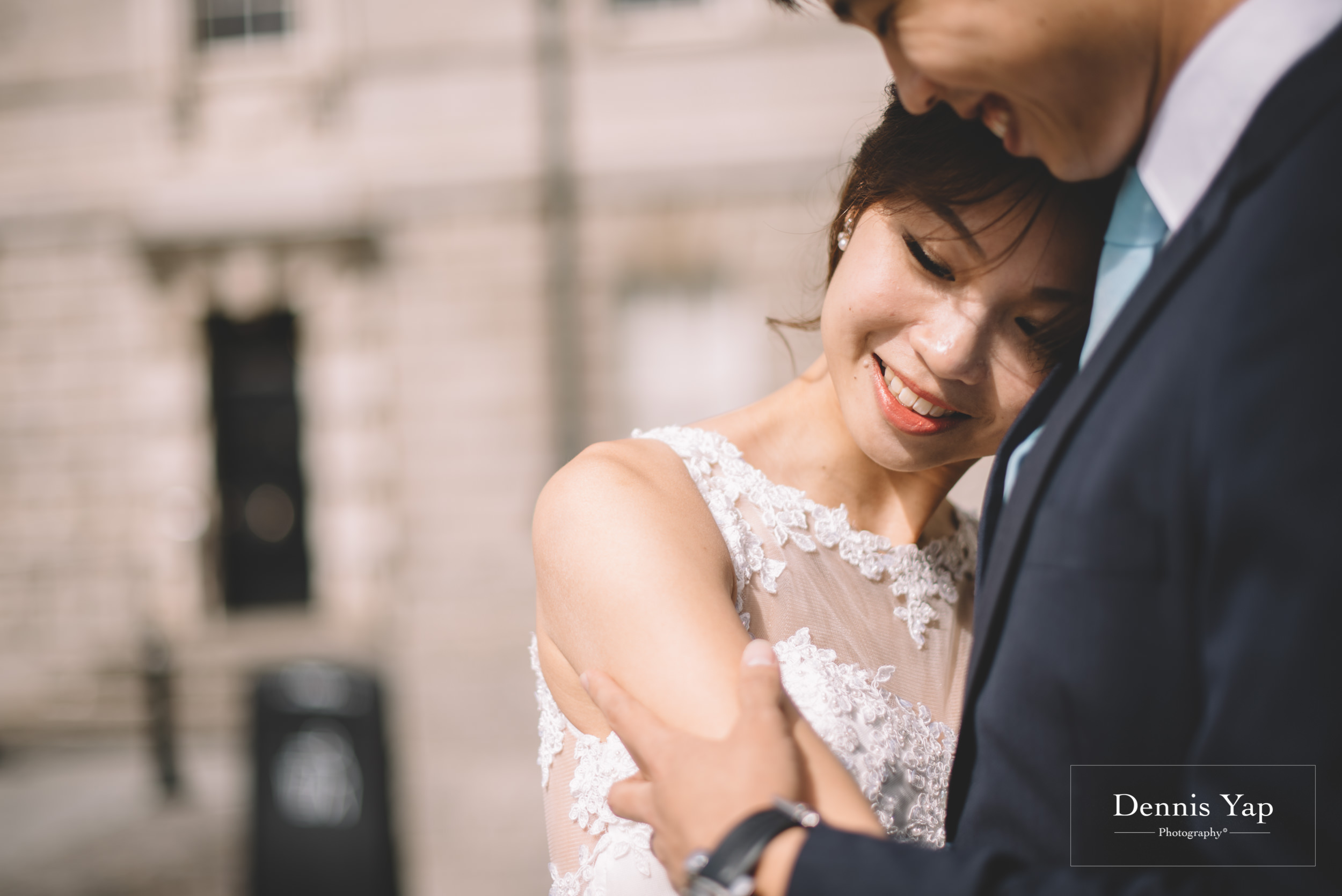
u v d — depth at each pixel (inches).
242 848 202.1
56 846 208.1
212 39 353.1
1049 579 27.0
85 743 285.4
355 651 326.3
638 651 32.2
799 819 26.2
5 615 346.0
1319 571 21.3
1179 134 26.3
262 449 367.9
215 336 364.8
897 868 24.6
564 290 347.3
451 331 350.3
